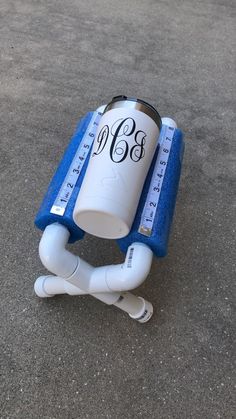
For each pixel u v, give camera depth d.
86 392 1.11
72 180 1.06
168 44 2.14
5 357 1.15
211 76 2.00
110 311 1.24
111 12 2.31
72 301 1.26
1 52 2.01
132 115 0.98
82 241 1.38
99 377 1.13
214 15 2.36
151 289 1.29
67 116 1.76
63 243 0.98
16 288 1.27
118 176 0.91
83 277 0.99
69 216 0.99
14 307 1.24
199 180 1.57
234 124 1.79
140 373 1.14
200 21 2.31
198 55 2.10
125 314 1.24
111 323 1.22
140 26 2.24
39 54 2.02
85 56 2.03
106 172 0.91
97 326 1.21
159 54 2.08
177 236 1.41
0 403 1.08
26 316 1.22
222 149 1.69
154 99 1.86
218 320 1.25
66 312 1.24
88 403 1.09
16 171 1.55
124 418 1.07
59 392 1.10
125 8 2.35
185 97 1.88
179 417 1.08
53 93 1.85
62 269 0.96
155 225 0.99
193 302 1.28
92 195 0.89
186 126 1.76
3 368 1.13
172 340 1.20
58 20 2.22
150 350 1.18
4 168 1.56
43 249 0.96
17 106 1.78
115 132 0.96
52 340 1.19
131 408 1.09
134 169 0.94
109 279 0.97
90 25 2.21
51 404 1.08
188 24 2.28
